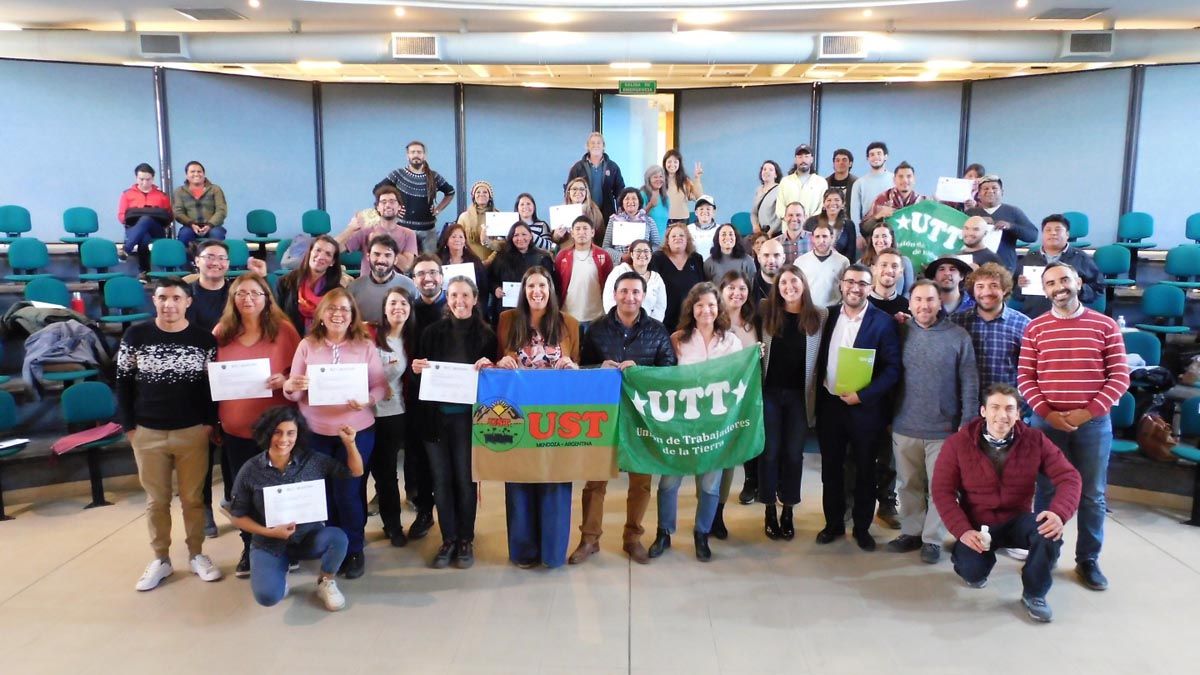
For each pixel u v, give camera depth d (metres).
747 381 3.90
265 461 3.43
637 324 3.94
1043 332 3.75
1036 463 3.50
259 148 9.68
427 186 6.76
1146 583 3.74
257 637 3.25
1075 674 2.98
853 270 3.96
